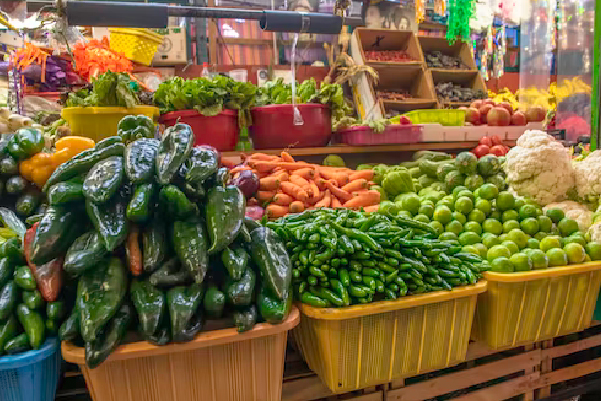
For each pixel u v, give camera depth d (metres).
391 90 6.36
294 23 2.98
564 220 2.44
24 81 4.17
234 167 3.08
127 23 2.72
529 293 2.03
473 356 2.11
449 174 3.06
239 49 6.42
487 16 6.94
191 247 1.42
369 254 1.68
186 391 1.43
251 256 1.61
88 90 3.39
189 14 2.80
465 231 2.37
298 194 2.79
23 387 1.34
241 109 3.32
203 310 1.47
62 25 2.68
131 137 1.70
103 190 1.35
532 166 2.81
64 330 1.31
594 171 2.74
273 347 1.50
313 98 3.53
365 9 6.61
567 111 6.00
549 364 2.27
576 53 5.84
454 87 6.34
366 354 1.69
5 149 2.08
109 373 1.35
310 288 1.68
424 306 1.77
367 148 3.76
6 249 1.50
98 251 1.35
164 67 6.01
